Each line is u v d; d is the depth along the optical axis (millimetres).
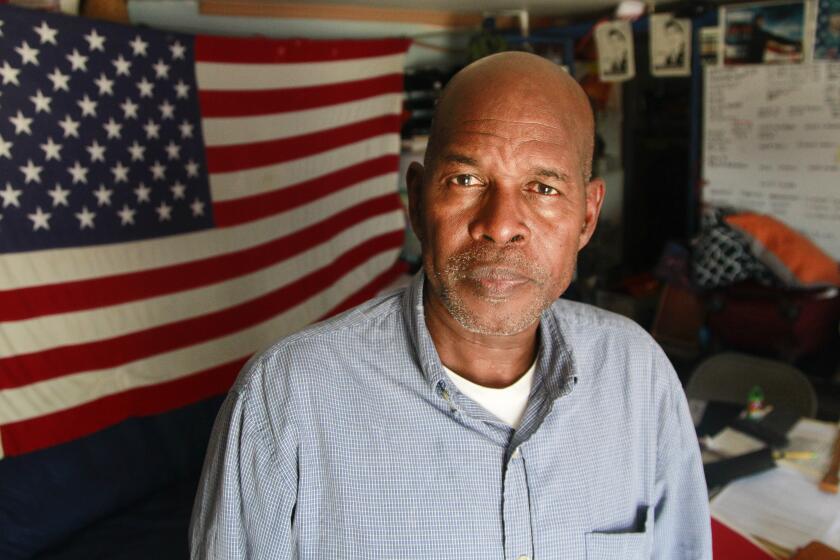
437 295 916
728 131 4008
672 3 3953
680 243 4293
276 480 868
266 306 2930
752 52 3820
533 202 861
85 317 2291
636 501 1021
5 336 2104
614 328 1066
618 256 5516
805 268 3656
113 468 2381
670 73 4035
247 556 899
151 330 2480
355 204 3479
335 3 3447
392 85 3566
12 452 2127
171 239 2562
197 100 2623
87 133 2271
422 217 941
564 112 868
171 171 2545
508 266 848
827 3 3539
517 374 984
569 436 965
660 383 1066
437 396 900
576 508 943
